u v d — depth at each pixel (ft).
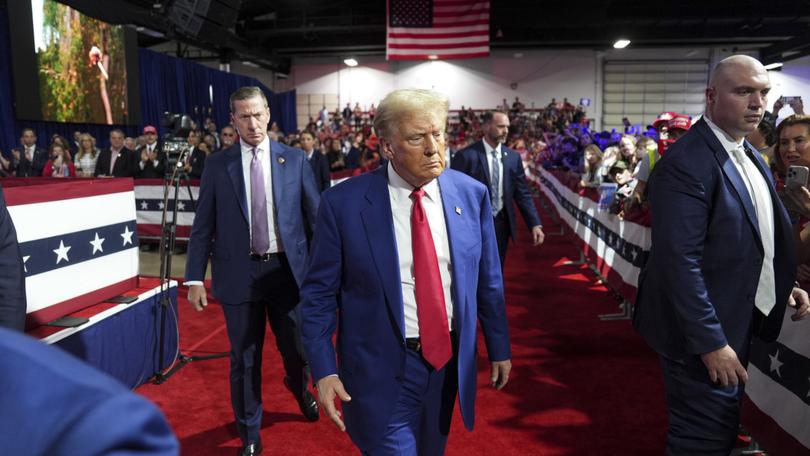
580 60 78.18
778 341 6.93
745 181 5.31
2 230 4.62
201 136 32.35
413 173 4.56
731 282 5.23
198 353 12.08
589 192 19.97
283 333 8.32
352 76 81.71
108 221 9.71
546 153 37.63
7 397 1.26
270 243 7.89
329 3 63.52
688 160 5.17
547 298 16.66
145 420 1.27
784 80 68.85
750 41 67.26
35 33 31.91
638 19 64.39
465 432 8.75
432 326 4.77
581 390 10.25
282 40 72.69
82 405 1.24
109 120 38.86
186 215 23.17
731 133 5.27
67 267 8.82
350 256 4.80
